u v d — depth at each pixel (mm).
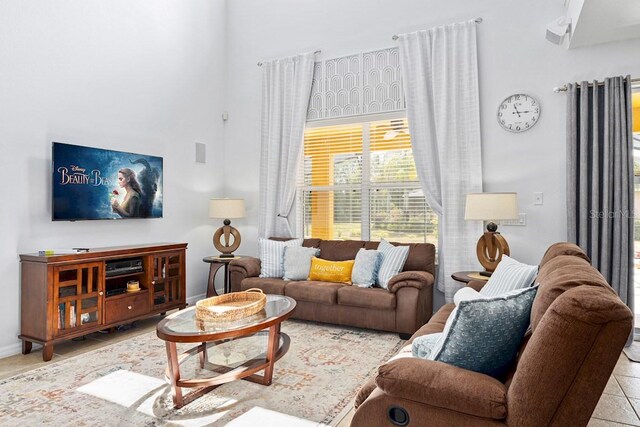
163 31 4496
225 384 2498
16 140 3160
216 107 5254
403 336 3438
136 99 4164
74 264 3113
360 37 4555
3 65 3080
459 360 1411
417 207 4277
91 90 3721
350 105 4613
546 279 1539
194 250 4891
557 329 1078
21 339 3086
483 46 3924
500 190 3840
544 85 3682
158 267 3879
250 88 5227
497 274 2572
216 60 5254
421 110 4129
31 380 2580
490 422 1189
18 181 3172
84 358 2977
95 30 3764
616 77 3311
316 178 4824
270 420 2074
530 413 1109
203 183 5035
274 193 4914
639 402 2322
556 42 3414
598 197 3342
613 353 1041
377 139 4480
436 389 1245
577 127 3467
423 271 3760
